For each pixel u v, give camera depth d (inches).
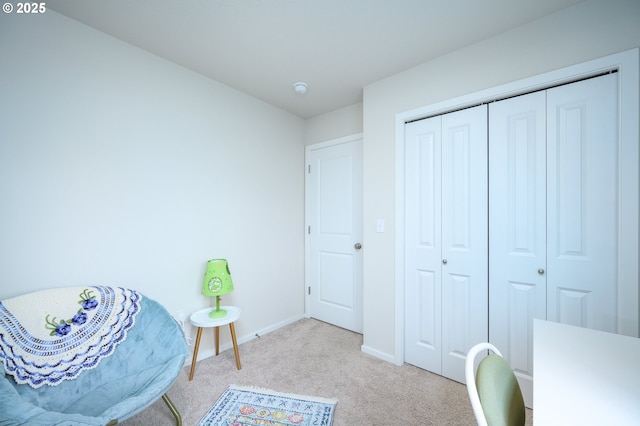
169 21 62.4
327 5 57.4
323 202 118.3
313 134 121.9
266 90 96.0
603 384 29.1
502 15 60.1
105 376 54.8
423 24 63.0
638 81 51.7
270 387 70.4
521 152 65.6
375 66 80.4
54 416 37.9
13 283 54.7
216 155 89.8
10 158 54.6
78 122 62.7
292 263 117.9
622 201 53.1
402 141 83.0
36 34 57.3
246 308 99.0
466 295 73.4
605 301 55.7
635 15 51.9
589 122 57.4
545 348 36.8
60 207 60.3
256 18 61.2
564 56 58.5
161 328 61.2
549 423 23.9
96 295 59.0
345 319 110.2
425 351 80.0
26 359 48.2
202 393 67.7
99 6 57.7
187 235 82.2
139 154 72.4
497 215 68.8
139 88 72.4
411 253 83.0
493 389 27.1
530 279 64.4
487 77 68.0
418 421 58.9
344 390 69.5
